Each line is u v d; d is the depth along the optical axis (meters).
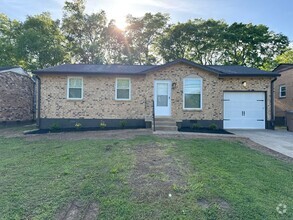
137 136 8.56
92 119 12.61
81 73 12.36
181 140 7.91
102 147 6.82
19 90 16.14
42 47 22.64
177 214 3.28
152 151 6.34
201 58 29.97
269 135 10.32
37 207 3.48
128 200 3.63
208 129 12.00
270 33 27.44
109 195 3.79
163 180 4.33
